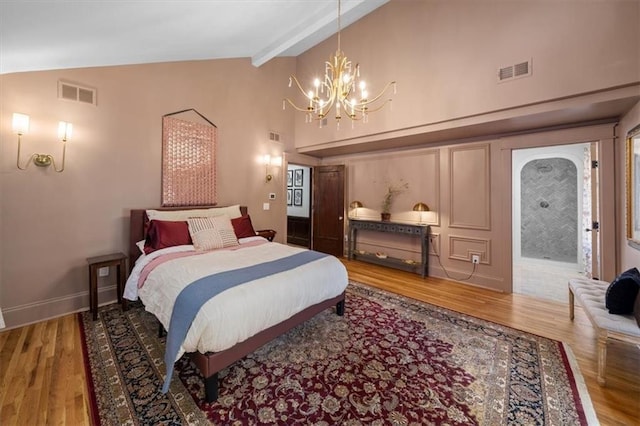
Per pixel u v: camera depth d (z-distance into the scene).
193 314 1.61
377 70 4.01
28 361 1.94
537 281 4.06
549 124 3.10
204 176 3.86
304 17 3.07
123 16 1.78
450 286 3.73
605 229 2.88
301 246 6.59
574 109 2.58
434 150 4.21
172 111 3.54
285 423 1.42
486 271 3.71
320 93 4.84
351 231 5.14
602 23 2.32
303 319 2.25
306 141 5.11
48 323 2.53
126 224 3.14
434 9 3.40
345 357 2.02
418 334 2.37
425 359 2.00
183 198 3.63
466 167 3.88
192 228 3.06
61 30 1.70
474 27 3.07
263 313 1.81
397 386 1.71
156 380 1.75
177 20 2.15
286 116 5.13
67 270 2.75
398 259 4.58
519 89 2.76
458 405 1.55
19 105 2.45
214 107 4.00
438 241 4.17
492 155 3.65
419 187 4.39
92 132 2.88
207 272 2.09
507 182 3.53
